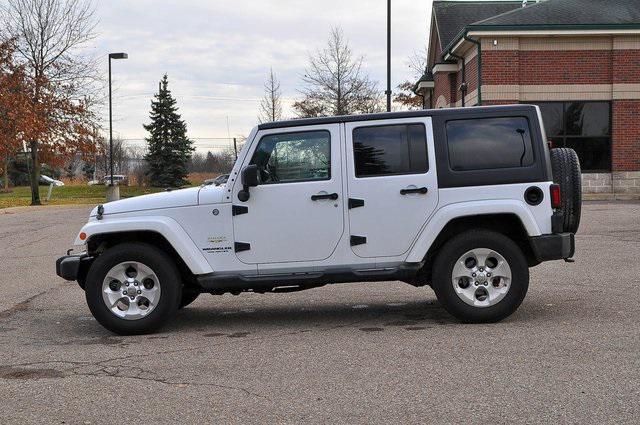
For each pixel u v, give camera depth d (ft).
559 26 80.89
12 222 74.54
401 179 23.00
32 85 110.22
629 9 84.58
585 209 65.98
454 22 106.73
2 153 107.55
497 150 23.08
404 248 23.11
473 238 22.75
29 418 15.25
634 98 83.05
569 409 14.90
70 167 239.71
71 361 19.93
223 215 23.20
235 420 14.82
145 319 23.02
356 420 14.64
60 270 23.84
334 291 30.78
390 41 75.20
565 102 83.76
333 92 125.59
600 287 29.25
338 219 23.12
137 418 15.11
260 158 23.38
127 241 24.11
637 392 15.83
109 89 124.77
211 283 23.16
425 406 15.33
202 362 19.47
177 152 190.70
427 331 22.36
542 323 22.86
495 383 16.74
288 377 17.76
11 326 25.20
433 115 23.22
